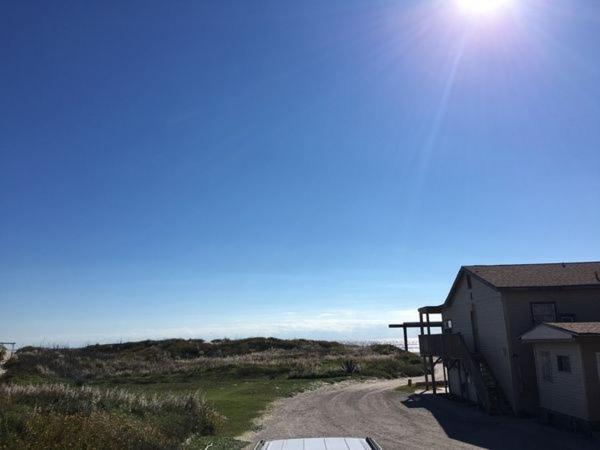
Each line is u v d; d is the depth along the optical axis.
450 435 18.81
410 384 38.50
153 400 19.44
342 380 43.09
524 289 24.56
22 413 12.95
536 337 21.56
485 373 25.94
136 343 70.38
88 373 46.06
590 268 27.59
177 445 15.14
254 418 23.39
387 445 16.98
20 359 41.94
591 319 24.55
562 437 17.83
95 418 13.68
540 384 22.09
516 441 17.36
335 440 6.27
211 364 52.62
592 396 18.30
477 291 27.83
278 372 46.97
